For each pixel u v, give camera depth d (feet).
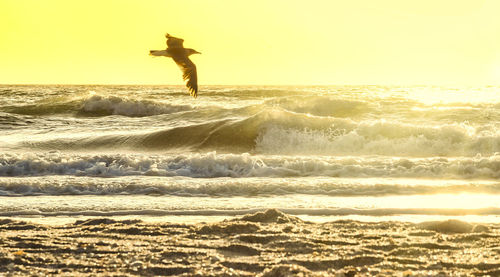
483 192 167.94
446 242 98.27
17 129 363.97
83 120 410.93
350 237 102.42
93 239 98.73
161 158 215.92
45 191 166.50
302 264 83.97
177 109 511.81
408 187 169.99
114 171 205.05
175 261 84.64
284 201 151.02
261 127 294.46
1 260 83.05
